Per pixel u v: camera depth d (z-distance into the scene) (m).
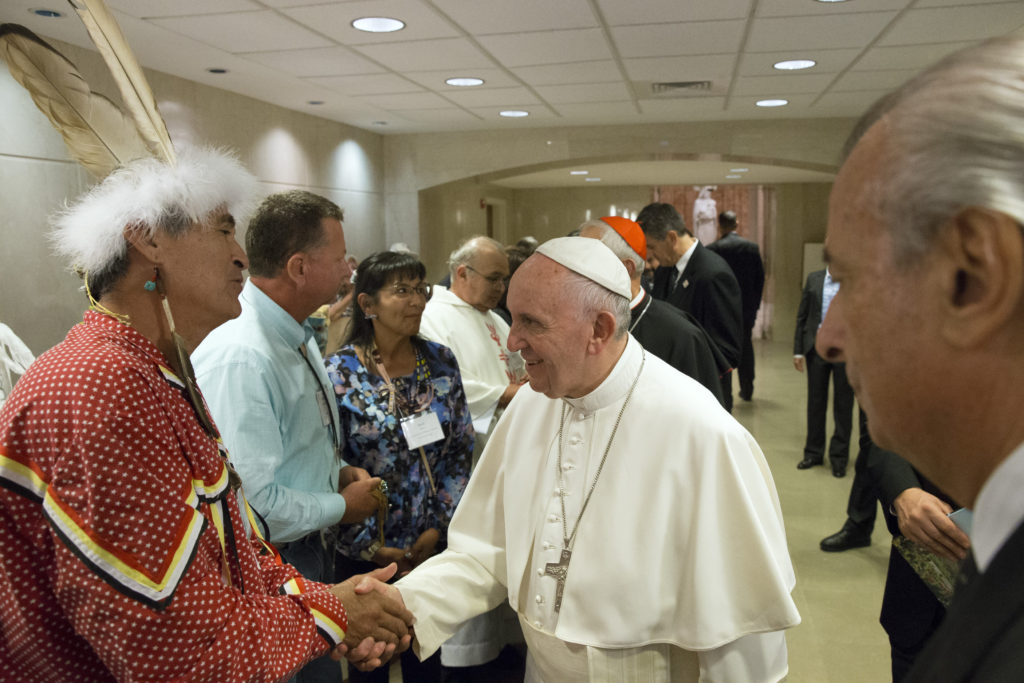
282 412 1.65
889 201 0.40
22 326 3.85
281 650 1.04
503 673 2.56
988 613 0.36
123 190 0.98
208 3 3.48
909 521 1.37
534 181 13.48
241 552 1.08
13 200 3.79
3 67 3.71
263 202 1.66
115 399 0.87
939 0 3.57
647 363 1.30
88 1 1.00
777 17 3.82
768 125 7.39
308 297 1.68
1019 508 0.38
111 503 0.84
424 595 1.34
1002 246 0.36
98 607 0.84
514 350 1.24
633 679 1.17
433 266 8.95
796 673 2.69
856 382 0.46
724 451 1.17
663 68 5.01
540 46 4.38
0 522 0.85
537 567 1.27
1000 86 0.38
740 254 7.17
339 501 1.69
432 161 8.16
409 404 2.06
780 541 1.20
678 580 1.17
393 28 3.95
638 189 14.79
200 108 5.38
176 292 1.02
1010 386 0.39
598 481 1.23
